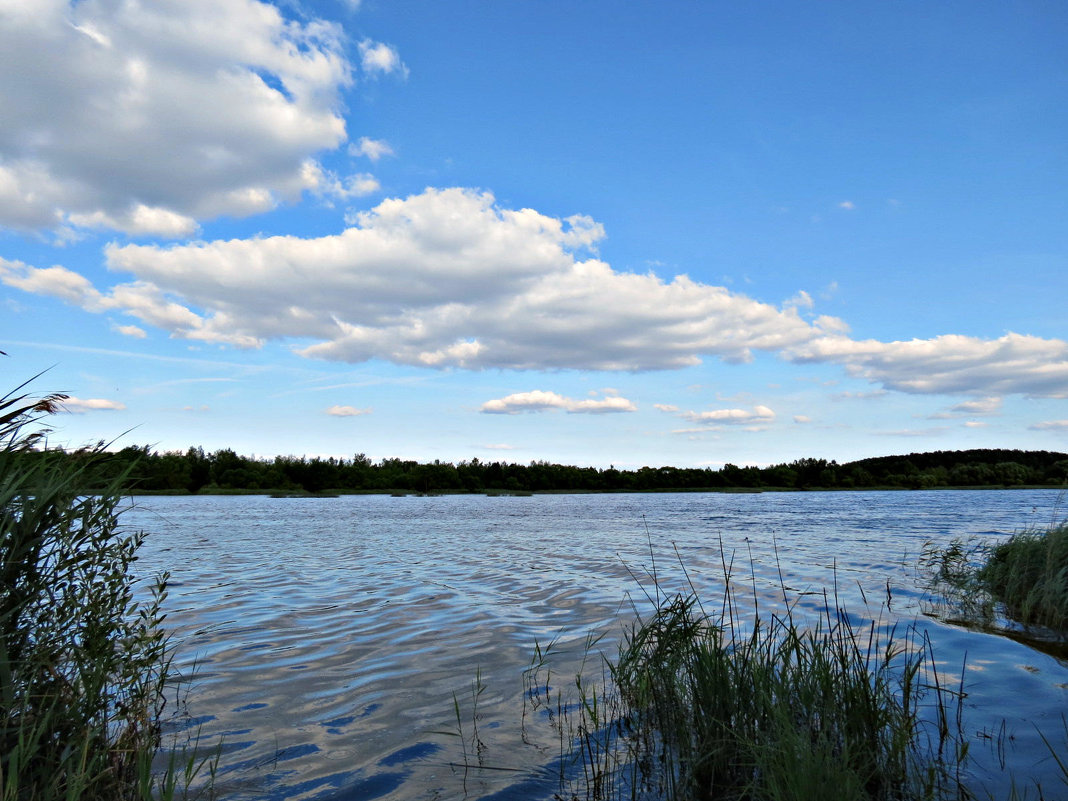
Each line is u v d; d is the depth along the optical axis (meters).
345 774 4.64
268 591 13.18
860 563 16.36
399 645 8.54
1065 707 5.65
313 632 9.35
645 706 5.65
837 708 4.61
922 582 13.12
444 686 6.72
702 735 4.78
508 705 6.08
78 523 4.35
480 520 41.59
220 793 4.30
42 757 3.47
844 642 5.53
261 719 5.79
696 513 47.59
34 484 4.09
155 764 4.74
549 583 14.02
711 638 5.79
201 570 16.59
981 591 11.39
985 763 4.48
